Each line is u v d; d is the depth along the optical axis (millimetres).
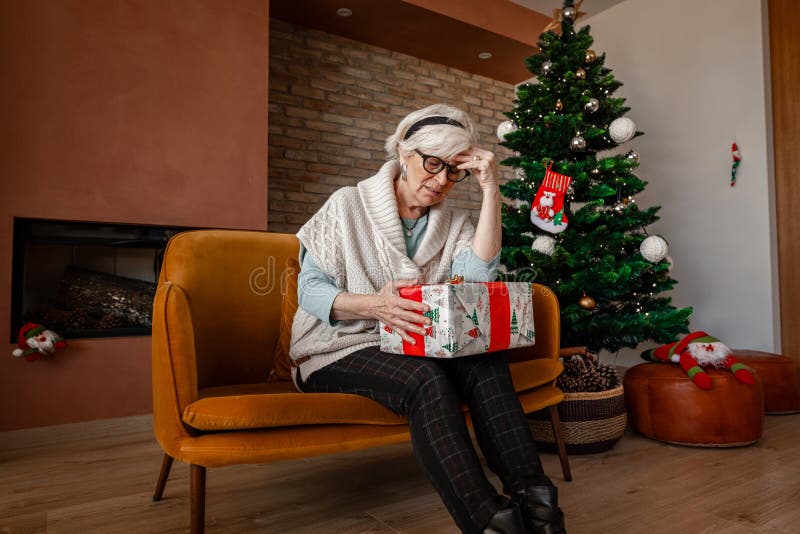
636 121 3592
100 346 2391
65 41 2371
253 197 2826
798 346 2857
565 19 2707
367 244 1210
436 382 956
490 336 1049
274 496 1404
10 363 2205
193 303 1352
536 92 2688
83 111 2396
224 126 2756
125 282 2750
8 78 2244
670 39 3414
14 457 1799
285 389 1325
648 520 1228
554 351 1534
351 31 3779
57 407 2285
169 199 2588
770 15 3000
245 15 2855
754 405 1802
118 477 1583
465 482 856
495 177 1270
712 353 1863
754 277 2990
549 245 2422
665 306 2549
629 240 2527
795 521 1215
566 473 1515
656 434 1885
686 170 3314
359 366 1088
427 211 1327
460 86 4422
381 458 1734
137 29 2541
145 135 2541
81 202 2377
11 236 2230
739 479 1501
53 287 2652
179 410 973
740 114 3070
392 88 4066
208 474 1590
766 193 2943
